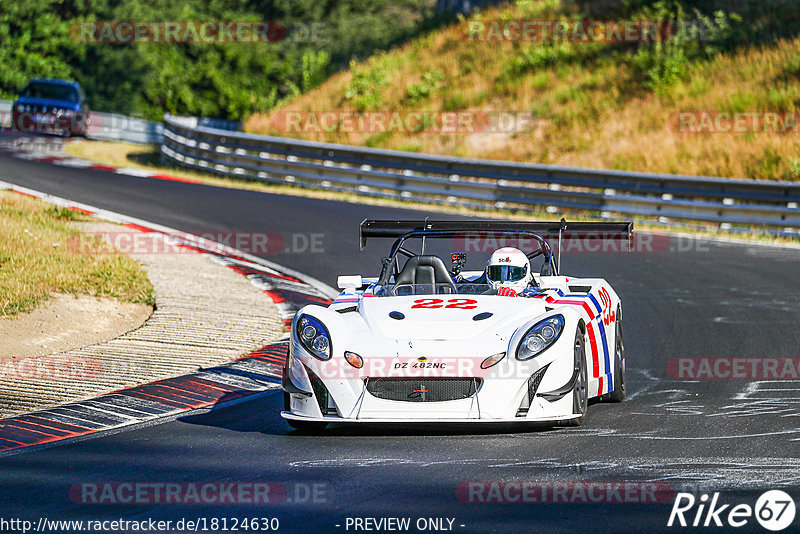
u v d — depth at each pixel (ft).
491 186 274.57
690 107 336.29
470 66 412.16
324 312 87.71
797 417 87.30
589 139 331.98
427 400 80.38
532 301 91.91
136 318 141.49
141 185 288.92
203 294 158.61
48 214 215.31
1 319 129.70
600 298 97.45
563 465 70.95
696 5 412.36
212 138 332.39
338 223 239.30
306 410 82.53
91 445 80.02
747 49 368.07
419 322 86.07
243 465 72.79
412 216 251.80
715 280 178.09
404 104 394.11
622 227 101.40
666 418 87.81
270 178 314.96
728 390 100.94
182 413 92.94
